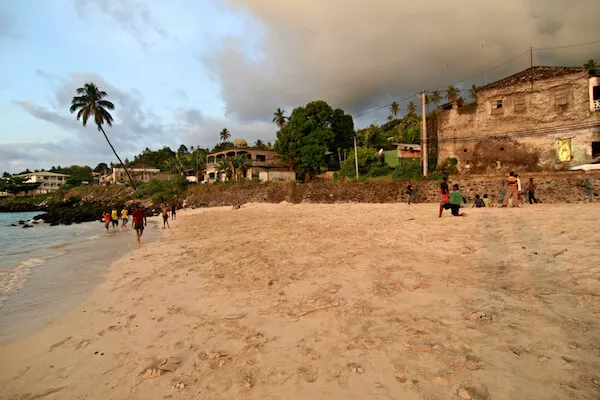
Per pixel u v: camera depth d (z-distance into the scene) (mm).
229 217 28078
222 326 4992
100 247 15297
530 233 8750
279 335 4496
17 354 4773
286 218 22578
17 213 66812
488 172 30656
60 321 5965
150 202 58094
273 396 3180
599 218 10055
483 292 5086
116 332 5211
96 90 55219
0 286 8719
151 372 3836
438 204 25047
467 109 32156
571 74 26891
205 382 3545
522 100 29234
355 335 4242
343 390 3158
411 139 57812
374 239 10625
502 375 3029
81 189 82062
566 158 26891
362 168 43656
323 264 8016
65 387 3779
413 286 5703
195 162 75000
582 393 2633
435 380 3111
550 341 3467
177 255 11297
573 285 4832
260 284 6902
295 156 50094
